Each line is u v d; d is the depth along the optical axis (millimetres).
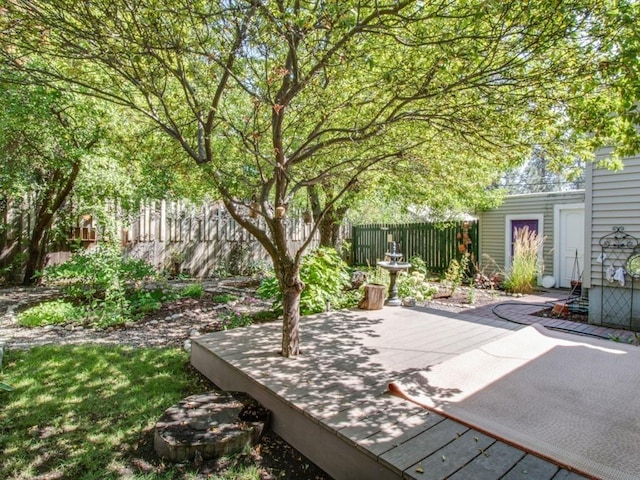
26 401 2818
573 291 7379
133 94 4051
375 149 3686
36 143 6309
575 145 2869
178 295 6773
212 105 2957
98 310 5348
